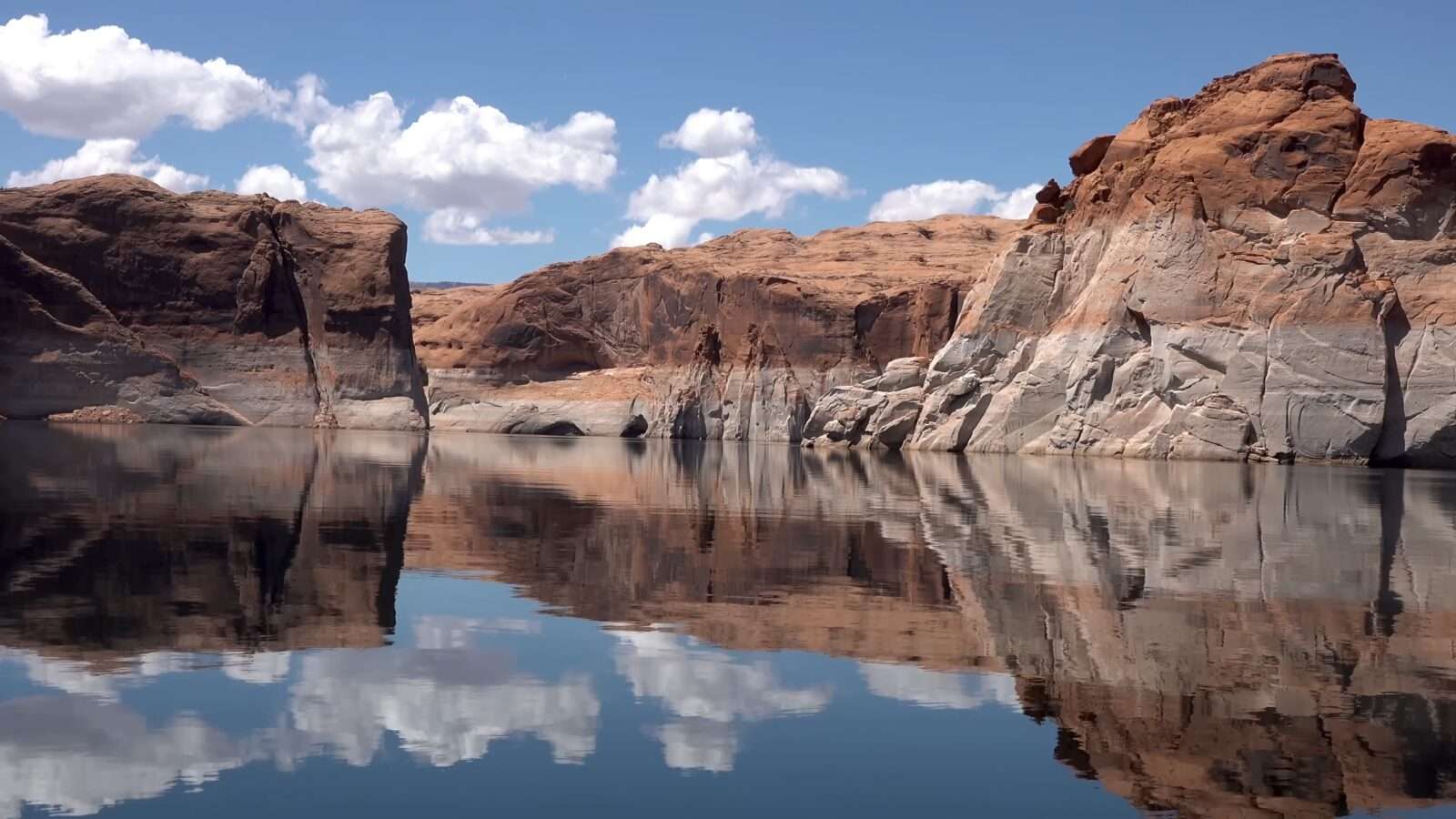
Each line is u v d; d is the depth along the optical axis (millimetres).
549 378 152750
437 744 10195
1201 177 72375
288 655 13391
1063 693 12305
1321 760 10117
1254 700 12086
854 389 96125
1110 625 15977
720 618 16406
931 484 46250
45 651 13219
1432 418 64375
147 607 15906
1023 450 75938
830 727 11008
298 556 21531
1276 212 70625
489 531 27172
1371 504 36750
